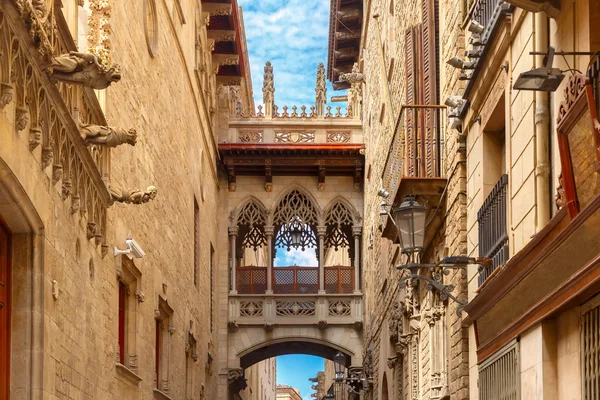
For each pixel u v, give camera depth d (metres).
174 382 26.09
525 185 12.41
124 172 18.62
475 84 15.22
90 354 15.38
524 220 12.44
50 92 11.95
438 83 20.17
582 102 9.06
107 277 16.92
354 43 44.91
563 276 9.94
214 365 38.00
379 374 33.19
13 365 11.70
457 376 16.75
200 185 33.28
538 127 11.82
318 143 40.03
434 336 19.81
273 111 41.47
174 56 26.86
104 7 16.67
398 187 18.69
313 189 41.00
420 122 19.86
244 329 39.97
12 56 10.39
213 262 38.50
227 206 40.53
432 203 18.69
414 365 23.08
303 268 40.56
